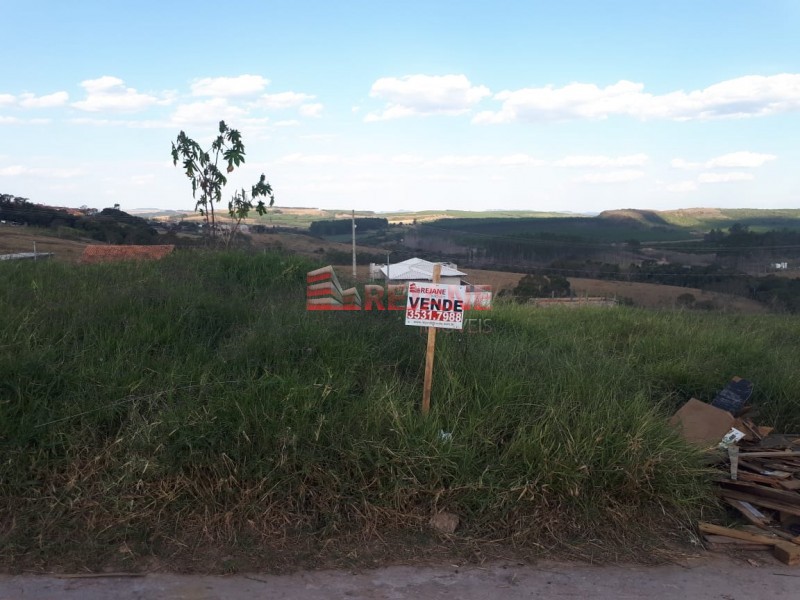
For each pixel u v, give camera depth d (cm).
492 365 552
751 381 652
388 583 365
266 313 642
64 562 368
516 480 430
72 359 504
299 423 436
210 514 404
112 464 418
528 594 360
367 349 564
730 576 387
